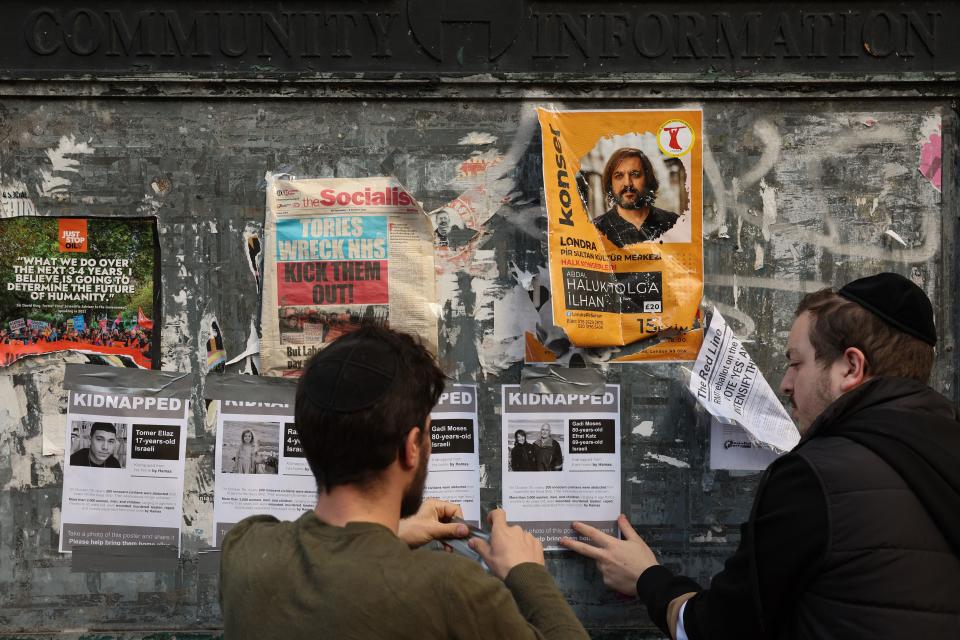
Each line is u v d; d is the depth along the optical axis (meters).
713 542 2.19
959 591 1.35
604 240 2.15
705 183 2.16
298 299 2.14
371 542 1.19
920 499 1.38
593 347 2.17
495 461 2.17
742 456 2.18
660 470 2.19
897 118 2.17
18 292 2.13
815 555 1.39
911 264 2.18
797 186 2.17
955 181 2.17
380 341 1.31
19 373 2.14
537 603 1.34
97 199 2.13
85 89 2.11
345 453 1.23
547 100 2.14
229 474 2.15
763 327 2.18
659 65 2.15
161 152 2.13
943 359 2.19
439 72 2.12
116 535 2.15
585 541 2.15
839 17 2.15
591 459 2.17
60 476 2.15
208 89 2.12
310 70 2.12
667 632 1.71
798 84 2.14
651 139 2.15
